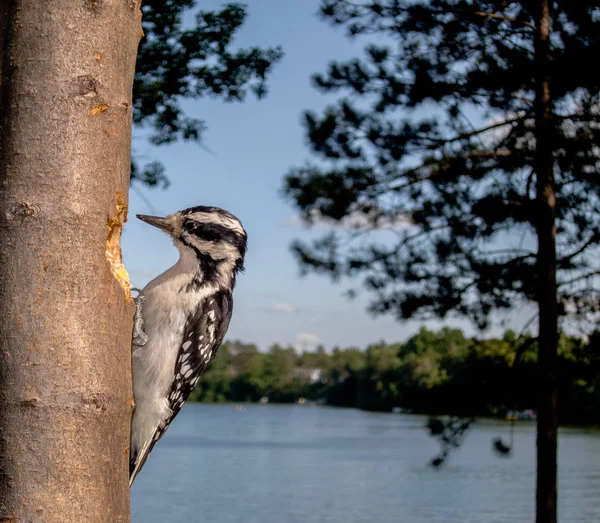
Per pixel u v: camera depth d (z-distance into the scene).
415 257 12.80
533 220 12.15
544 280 12.10
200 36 8.40
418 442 68.50
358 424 111.00
